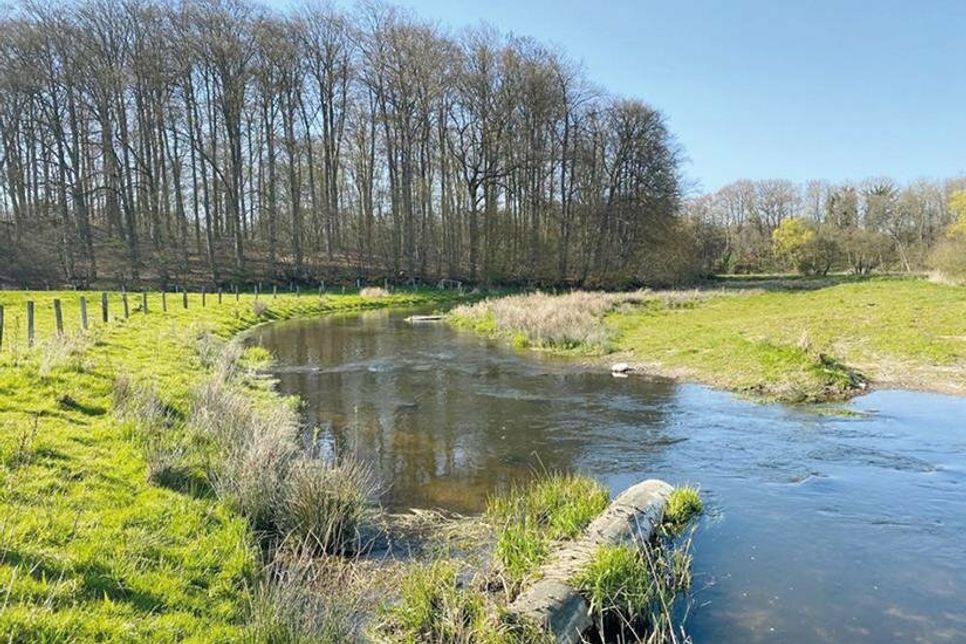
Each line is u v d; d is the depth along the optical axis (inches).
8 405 361.7
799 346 690.2
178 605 205.0
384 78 2012.8
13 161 1779.0
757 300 1382.9
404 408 559.5
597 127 2078.0
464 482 375.2
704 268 2357.3
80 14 1729.8
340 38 1990.7
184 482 305.9
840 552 279.3
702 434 469.4
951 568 264.7
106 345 625.9
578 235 2159.2
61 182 1711.4
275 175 2043.6
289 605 207.2
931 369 658.8
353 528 293.1
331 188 2128.4
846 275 2340.1
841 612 233.0
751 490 354.0
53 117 1787.6
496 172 2021.4
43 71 1705.2
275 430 376.2
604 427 493.4
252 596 221.8
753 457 413.4
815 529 302.5
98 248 1879.9
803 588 249.9
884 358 705.0
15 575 188.1
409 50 1974.7
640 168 2100.1
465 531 302.0
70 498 260.4
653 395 604.7
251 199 2052.2
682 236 2175.2
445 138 2079.2
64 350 484.4
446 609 216.1
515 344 935.7
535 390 633.6
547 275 2084.2
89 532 235.1
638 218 2102.6
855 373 638.5
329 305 1518.2
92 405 392.8
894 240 2450.8
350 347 920.3
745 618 229.5
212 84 1863.9
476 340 994.7
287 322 1249.4
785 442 445.1
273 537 282.4
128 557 223.9
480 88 1966.0
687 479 373.4
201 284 1723.7
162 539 246.2
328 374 716.7
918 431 466.6
